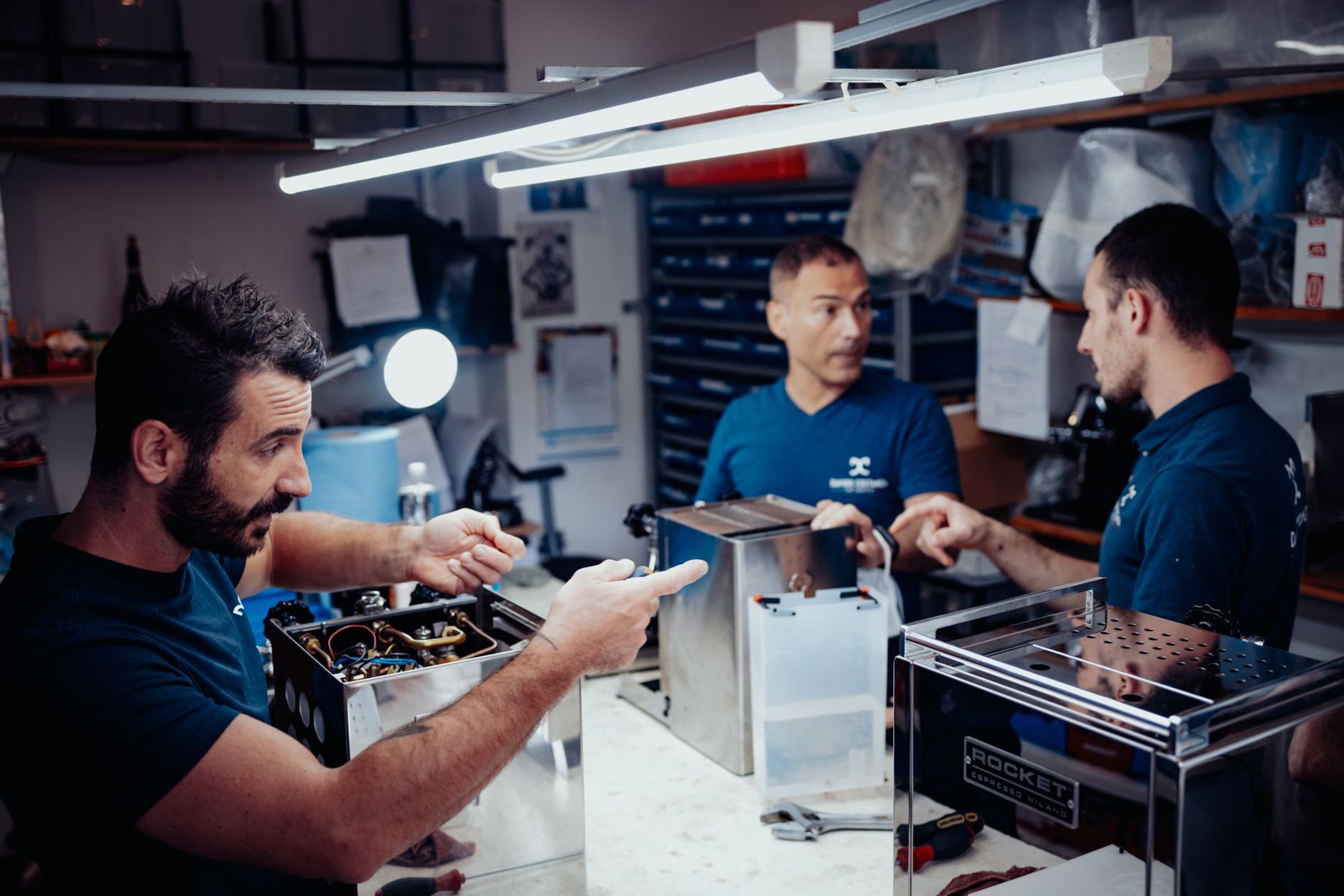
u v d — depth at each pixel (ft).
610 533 14.60
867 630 4.90
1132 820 2.53
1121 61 2.64
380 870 3.49
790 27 2.24
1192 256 4.65
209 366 3.11
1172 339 4.76
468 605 4.60
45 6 9.34
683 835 4.64
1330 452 7.45
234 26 11.66
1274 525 4.45
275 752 3.10
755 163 11.71
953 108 3.17
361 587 4.81
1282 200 7.31
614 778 5.24
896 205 9.54
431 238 12.23
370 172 4.76
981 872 2.90
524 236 13.35
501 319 12.87
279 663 4.28
